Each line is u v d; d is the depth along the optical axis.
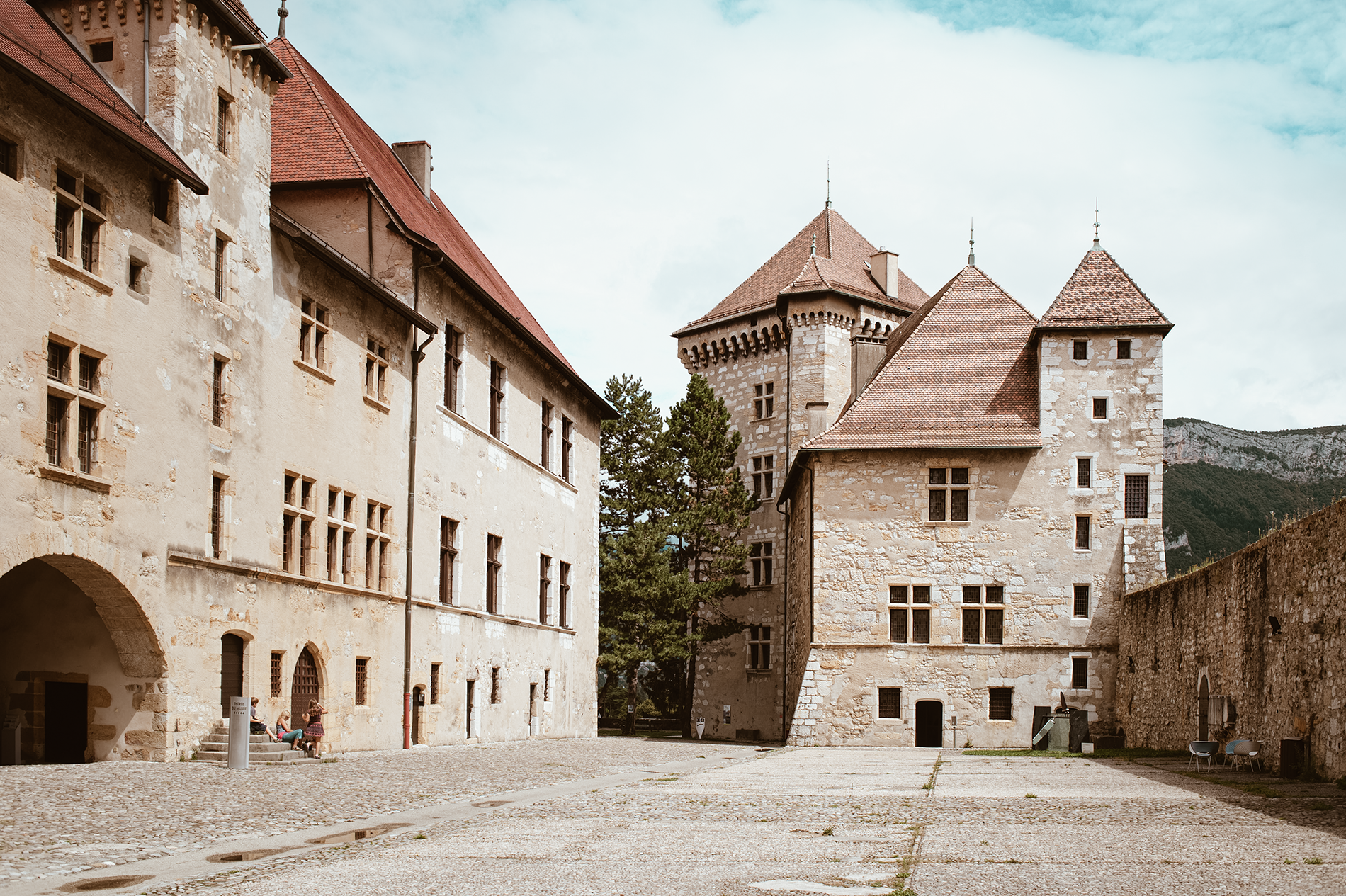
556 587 40.84
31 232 17.55
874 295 63.34
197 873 9.62
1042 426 43.28
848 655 42.72
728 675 63.09
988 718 42.00
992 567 42.75
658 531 58.00
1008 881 9.19
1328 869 9.87
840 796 17.05
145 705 20.19
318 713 23.38
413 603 29.59
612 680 66.19
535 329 41.34
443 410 31.81
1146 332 43.28
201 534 21.30
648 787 18.75
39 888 8.89
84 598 20.45
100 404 18.81
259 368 23.42
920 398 44.66
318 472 25.55
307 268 25.42
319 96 32.00
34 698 20.50
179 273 21.00
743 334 65.31
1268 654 24.17
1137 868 9.88
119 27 21.48
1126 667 40.50
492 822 13.40
